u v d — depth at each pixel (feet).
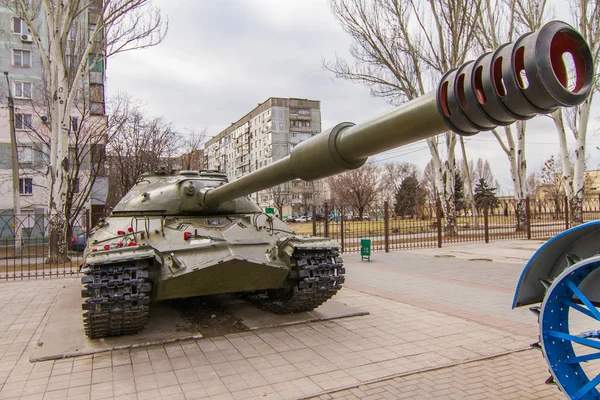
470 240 68.85
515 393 14.30
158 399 14.21
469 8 64.08
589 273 11.79
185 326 22.17
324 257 22.52
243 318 23.75
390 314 24.53
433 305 26.58
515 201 76.18
